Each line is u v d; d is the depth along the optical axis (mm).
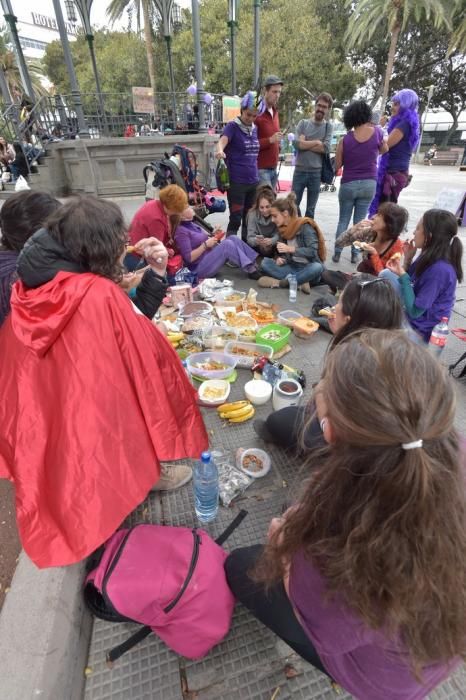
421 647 693
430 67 24172
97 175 8641
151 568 1241
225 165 4703
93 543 1251
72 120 9430
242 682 1217
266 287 4152
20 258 1284
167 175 4645
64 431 1258
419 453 633
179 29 20328
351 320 1622
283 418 1961
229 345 2781
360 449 701
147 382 1364
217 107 10617
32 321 1238
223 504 1751
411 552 632
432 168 20766
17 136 8758
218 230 4098
